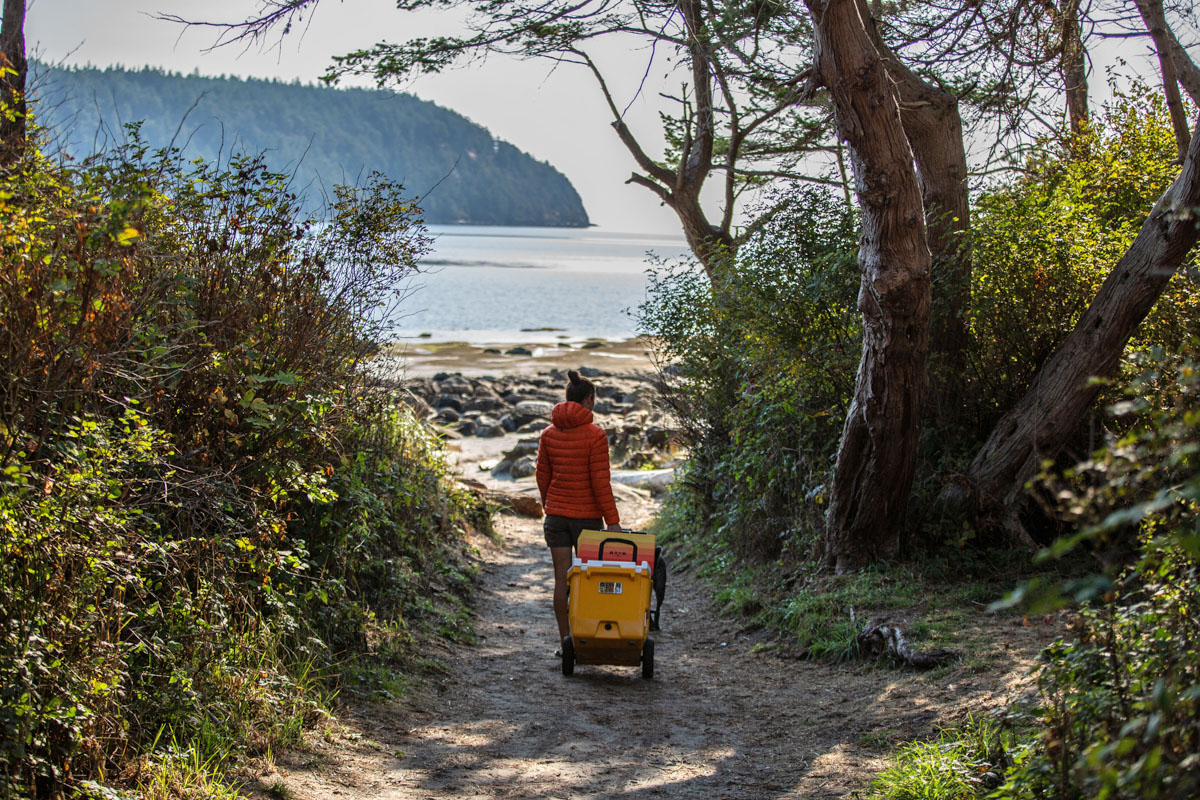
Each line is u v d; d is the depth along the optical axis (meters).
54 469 3.78
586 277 131.88
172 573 4.53
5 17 6.03
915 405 7.98
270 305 5.76
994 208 9.25
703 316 12.04
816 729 5.73
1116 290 7.69
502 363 40.53
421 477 10.62
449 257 176.38
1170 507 2.98
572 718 6.09
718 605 9.41
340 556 6.79
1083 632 3.41
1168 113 11.26
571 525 7.34
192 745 4.21
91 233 3.75
